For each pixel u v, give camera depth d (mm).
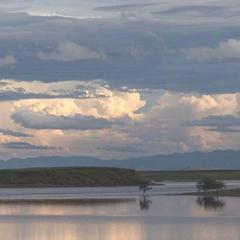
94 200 179750
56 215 133625
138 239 96000
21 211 144375
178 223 114312
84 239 97938
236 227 107312
